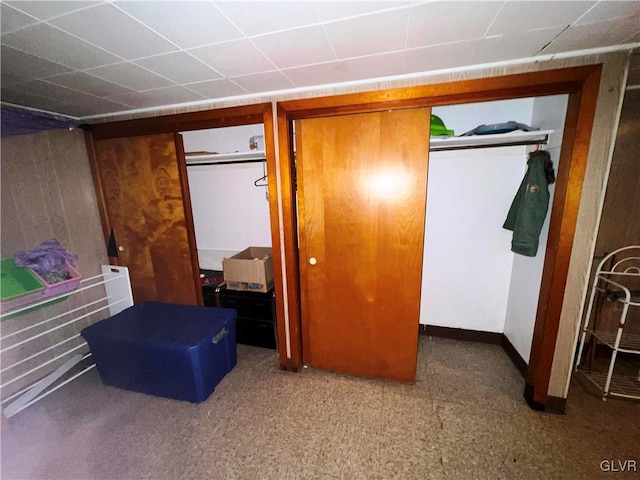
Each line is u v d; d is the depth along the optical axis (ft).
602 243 6.93
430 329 8.75
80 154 7.65
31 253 5.98
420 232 5.89
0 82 5.12
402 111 5.49
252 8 3.20
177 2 3.05
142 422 5.81
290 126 6.07
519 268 7.22
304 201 6.38
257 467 4.83
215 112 6.33
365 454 4.99
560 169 5.00
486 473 4.62
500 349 8.00
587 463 4.72
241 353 8.14
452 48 4.26
